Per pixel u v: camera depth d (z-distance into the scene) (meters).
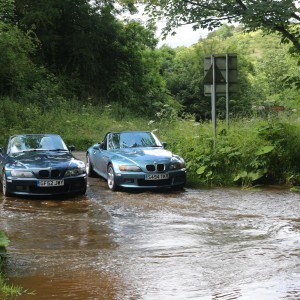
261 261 5.52
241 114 18.38
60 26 39.72
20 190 10.19
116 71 42.28
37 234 6.98
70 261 5.60
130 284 4.79
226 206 9.08
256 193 10.73
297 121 14.16
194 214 8.32
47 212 8.66
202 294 4.49
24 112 27.48
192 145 13.44
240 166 12.33
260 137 12.73
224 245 6.25
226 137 13.17
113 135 12.67
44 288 4.69
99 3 41.50
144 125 28.22
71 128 26.64
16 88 32.00
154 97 43.78
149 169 10.90
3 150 12.05
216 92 13.41
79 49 39.03
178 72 53.06
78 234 6.96
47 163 10.33
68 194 10.67
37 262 5.57
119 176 10.91
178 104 45.41
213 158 12.52
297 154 12.45
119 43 41.78
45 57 39.66
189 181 12.06
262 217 8.02
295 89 13.38
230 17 13.72
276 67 43.62
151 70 45.28
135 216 8.21
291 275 5.02
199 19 13.97
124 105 40.53
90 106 33.47
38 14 36.34
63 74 38.97
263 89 46.81
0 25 30.81
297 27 13.56
